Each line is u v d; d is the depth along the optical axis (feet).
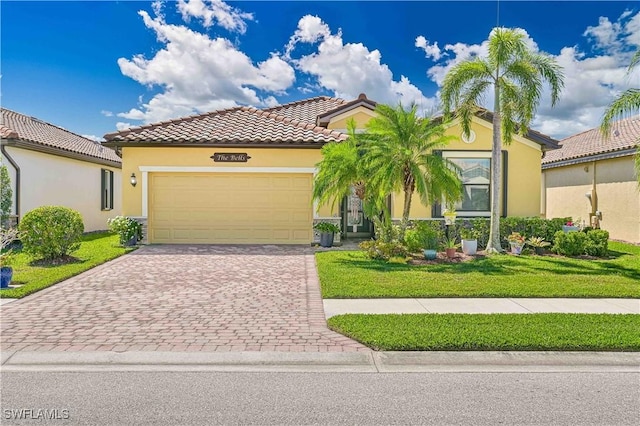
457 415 13.33
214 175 51.96
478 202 53.57
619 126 72.18
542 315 23.07
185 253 44.98
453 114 47.80
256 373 16.52
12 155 53.01
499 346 18.54
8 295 26.76
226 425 12.68
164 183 51.80
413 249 42.78
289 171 51.60
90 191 69.72
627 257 43.24
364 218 59.47
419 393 14.84
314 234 51.62
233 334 20.45
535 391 15.03
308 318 22.98
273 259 41.63
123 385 15.35
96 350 18.39
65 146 62.64
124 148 50.93
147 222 51.31
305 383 15.64
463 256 42.80
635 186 56.70
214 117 57.93
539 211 53.88
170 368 16.92
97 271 35.47
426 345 18.51
